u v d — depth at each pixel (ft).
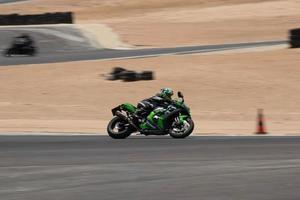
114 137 154.71
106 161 112.57
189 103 262.88
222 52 396.98
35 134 166.91
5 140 150.20
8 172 100.27
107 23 626.64
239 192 82.53
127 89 288.71
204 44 492.13
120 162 111.24
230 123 212.64
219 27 578.66
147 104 156.15
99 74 326.03
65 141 147.54
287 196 79.77
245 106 255.70
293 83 293.23
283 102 261.44
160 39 522.88
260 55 362.33
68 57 404.36
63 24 549.95
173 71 326.85
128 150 129.18
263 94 275.18
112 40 502.38
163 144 140.77
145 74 304.91
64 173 98.99
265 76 307.58
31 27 519.60
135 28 582.76
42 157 118.32
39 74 331.98
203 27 581.12
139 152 125.80
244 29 565.12
